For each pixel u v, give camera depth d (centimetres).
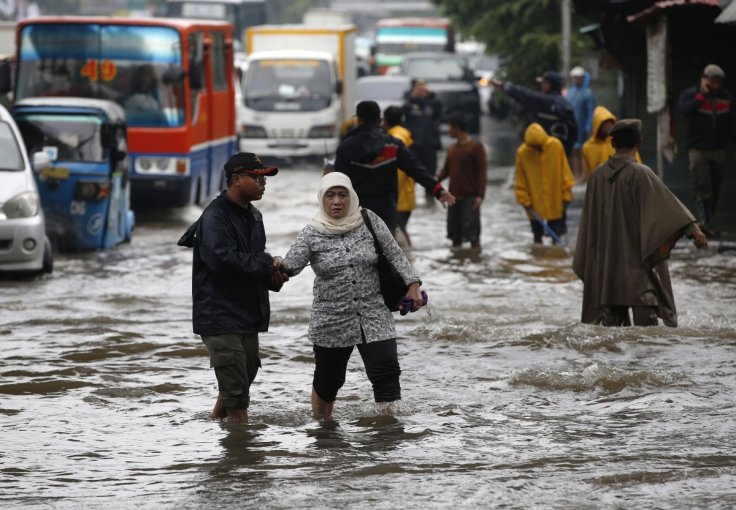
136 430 1928
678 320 2736
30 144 4359
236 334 1894
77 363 2434
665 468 1645
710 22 4644
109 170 4356
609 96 7531
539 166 4250
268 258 1867
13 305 3144
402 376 2286
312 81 8112
